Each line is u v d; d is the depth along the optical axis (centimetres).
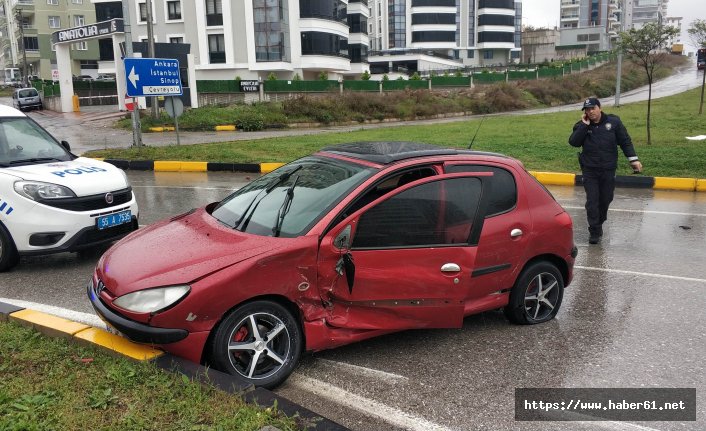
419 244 430
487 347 472
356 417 366
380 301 421
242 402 333
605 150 788
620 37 1786
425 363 441
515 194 489
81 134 2516
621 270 695
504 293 495
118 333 435
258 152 1733
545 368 436
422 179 439
